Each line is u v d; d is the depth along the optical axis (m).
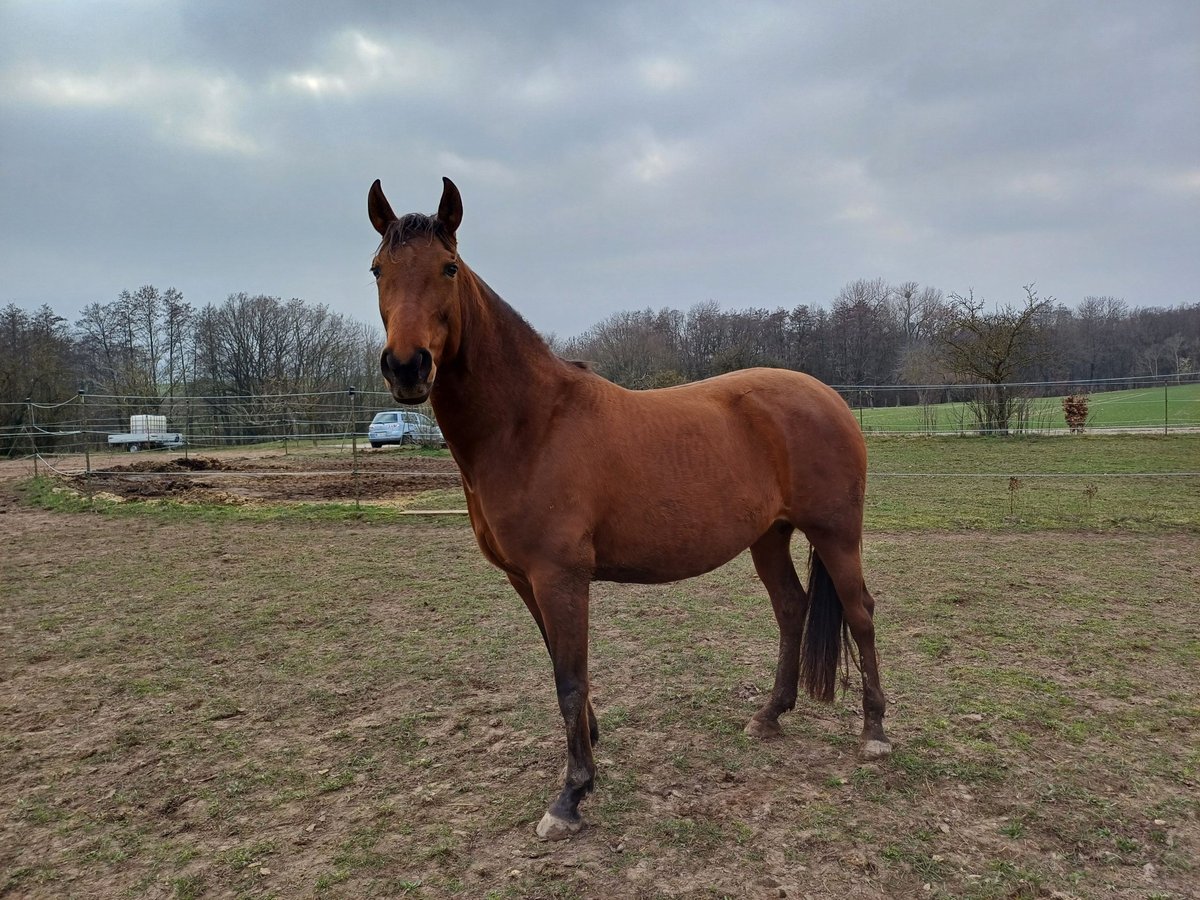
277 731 3.49
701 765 3.06
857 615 3.12
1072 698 3.62
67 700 3.90
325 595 5.98
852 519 3.12
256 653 4.60
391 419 23.70
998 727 3.31
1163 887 2.22
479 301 2.54
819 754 3.14
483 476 2.60
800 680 3.59
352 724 3.55
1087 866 2.32
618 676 4.10
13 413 24.62
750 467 2.91
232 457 19.41
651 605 5.55
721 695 3.80
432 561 7.27
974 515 9.23
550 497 2.53
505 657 4.45
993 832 2.51
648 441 2.73
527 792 2.87
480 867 2.40
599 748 3.23
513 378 2.58
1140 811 2.62
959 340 24.42
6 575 6.77
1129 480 12.13
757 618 5.18
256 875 2.39
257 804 2.83
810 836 2.52
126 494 12.05
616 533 2.67
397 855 2.48
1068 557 6.86
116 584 6.41
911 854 2.40
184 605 5.71
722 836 2.54
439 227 2.39
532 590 2.75
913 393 20.66
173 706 3.80
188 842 2.59
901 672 4.03
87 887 2.36
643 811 2.71
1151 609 5.14
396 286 2.30
